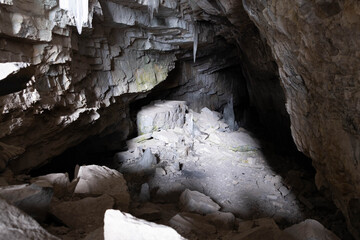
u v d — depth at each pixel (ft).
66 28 22.57
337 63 13.19
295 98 20.08
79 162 32.89
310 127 18.84
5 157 16.71
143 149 40.55
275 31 18.02
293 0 13.60
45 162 24.48
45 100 21.22
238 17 31.63
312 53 14.82
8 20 17.49
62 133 25.49
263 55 38.01
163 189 31.83
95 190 18.24
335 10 11.60
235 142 49.32
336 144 15.61
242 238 15.98
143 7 30.71
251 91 60.90
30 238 6.07
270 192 32.68
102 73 30.76
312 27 13.61
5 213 6.28
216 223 21.65
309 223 15.74
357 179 14.40
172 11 33.78
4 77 16.10
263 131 61.26
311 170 38.73
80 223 14.14
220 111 66.13
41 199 11.53
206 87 60.39
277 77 39.52
